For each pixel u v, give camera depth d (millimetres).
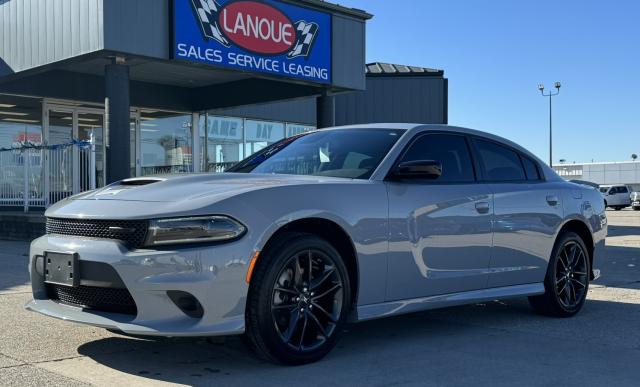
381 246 4477
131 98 16297
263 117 20156
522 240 5555
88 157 12875
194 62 11945
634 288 7797
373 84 23641
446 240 4918
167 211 3770
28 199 13414
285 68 13477
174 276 3672
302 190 4168
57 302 4258
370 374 3994
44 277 4203
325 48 14258
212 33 12180
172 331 3666
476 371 4098
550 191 5938
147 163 17281
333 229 4340
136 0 11211
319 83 14250
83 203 4227
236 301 3781
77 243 4000
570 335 5188
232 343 4688
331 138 5355
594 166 83438
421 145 5117
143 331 3676
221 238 3770
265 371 4008
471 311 6230
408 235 4645
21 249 10969
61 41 11664
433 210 4840
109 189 4461
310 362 4184
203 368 4066
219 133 18906
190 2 11828
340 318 4262
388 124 5398
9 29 12961
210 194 3938
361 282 4383
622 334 5234
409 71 24094
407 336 5090
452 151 5352
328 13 14297
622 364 4301
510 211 5457
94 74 15312
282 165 5176
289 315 4043
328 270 4195
